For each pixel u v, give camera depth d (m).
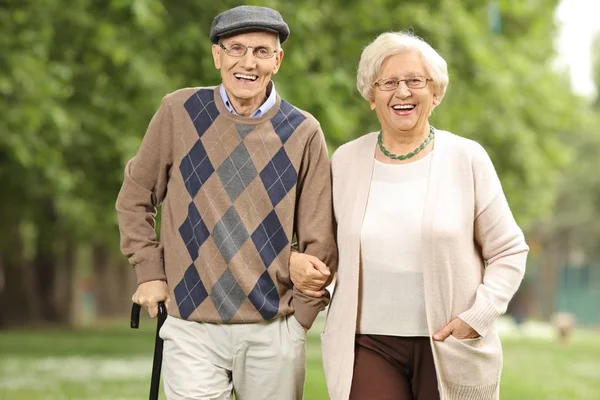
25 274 39.66
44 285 41.38
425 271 6.55
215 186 6.77
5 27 21.56
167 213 6.93
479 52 24.83
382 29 23.03
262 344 6.80
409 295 6.61
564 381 20.06
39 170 23.73
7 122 21.50
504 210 6.70
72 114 22.77
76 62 22.84
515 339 39.81
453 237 6.57
